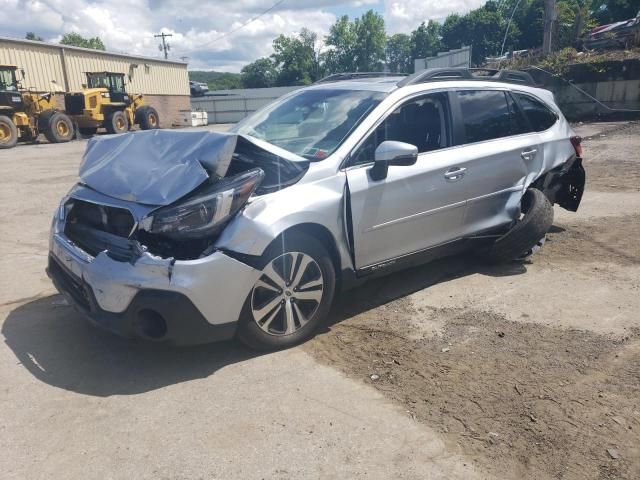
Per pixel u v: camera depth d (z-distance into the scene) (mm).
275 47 91938
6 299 4645
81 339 3885
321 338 3873
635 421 2859
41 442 2781
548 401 3051
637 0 52219
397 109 4293
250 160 3770
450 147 4574
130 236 3270
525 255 5184
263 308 3533
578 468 2551
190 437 2809
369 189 3922
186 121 40281
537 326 3951
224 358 3604
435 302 4434
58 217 3918
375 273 4164
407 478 2514
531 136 5258
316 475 2537
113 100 27656
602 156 11352
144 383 3320
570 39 25656
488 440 2754
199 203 3252
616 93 19391
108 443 2771
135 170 3637
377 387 3242
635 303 4270
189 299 3174
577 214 7059
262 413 3002
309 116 4473
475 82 4965
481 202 4785
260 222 3393
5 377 3393
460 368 3426
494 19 86312
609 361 3441
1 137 20969
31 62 28938
